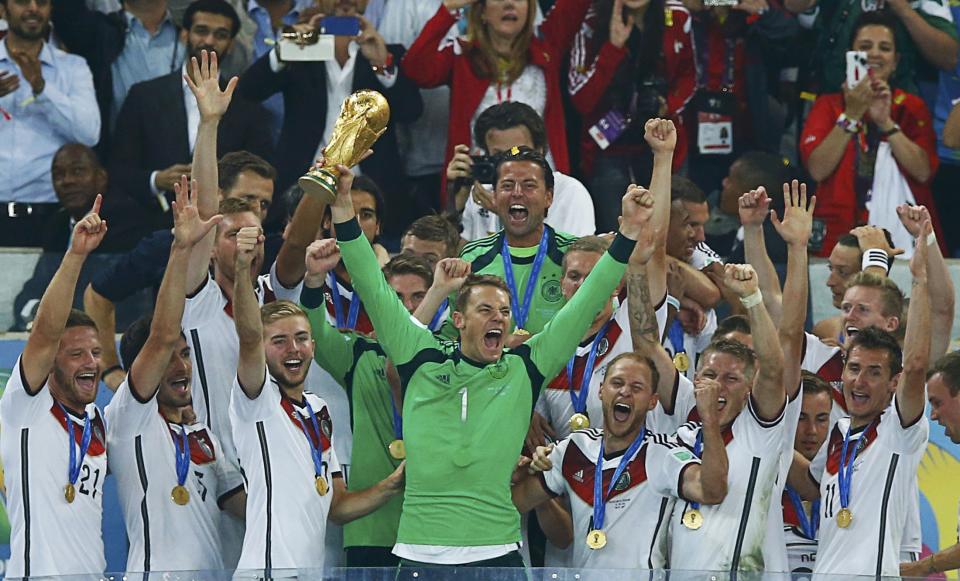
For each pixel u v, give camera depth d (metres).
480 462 24.78
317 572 23.42
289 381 25.94
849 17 36.12
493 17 34.22
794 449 27.52
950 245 36.97
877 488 25.94
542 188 27.89
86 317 25.91
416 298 27.28
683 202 30.53
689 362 29.72
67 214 33.94
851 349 26.36
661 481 25.62
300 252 28.02
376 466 26.92
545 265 27.98
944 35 36.41
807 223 26.22
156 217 34.06
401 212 35.22
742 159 34.31
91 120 35.06
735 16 35.44
